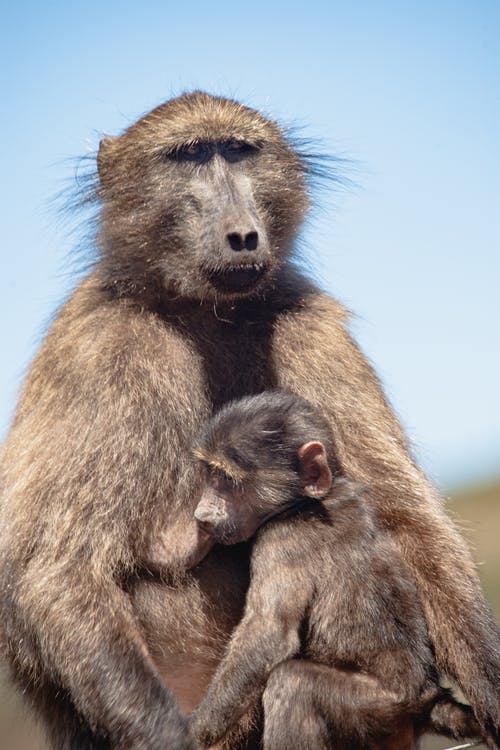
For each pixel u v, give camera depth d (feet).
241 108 44.45
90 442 38.14
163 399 39.42
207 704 36.22
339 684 35.76
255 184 43.68
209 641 39.06
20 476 38.58
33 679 39.58
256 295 42.09
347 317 43.45
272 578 37.50
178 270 41.55
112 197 43.75
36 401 40.01
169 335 40.86
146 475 38.75
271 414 39.42
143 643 37.52
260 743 38.04
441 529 40.78
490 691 38.63
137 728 36.27
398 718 36.35
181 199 42.29
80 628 36.88
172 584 39.01
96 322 40.40
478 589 40.55
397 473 40.73
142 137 43.73
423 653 37.68
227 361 41.55
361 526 38.22
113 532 37.96
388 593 37.42
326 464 38.70
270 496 38.70
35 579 37.40
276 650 36.55
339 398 40.93
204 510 38.75
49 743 40.55
